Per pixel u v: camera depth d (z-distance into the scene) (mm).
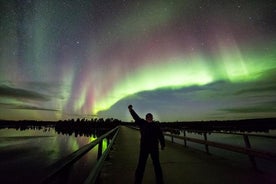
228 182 3381
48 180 1135
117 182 3410
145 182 3428
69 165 1669
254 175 3787
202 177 3674
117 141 10727
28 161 33375
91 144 2760
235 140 24891
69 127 192750
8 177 23359
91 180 2188
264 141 23016
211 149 13609
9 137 85625
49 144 59969
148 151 3248
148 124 3430
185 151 6996
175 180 3494
